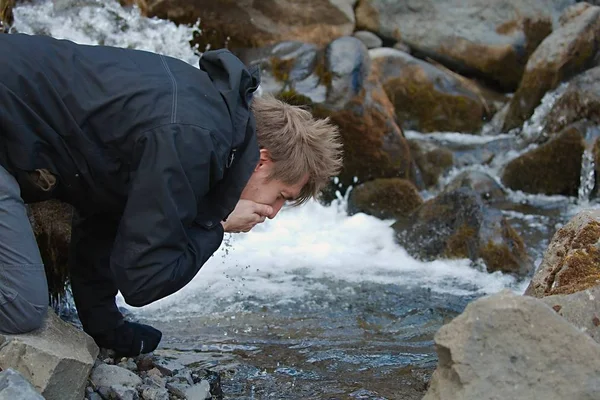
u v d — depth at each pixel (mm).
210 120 2781
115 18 8109
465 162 8898
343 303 5164
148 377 3469
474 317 2570
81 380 3000
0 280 2941
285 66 8367
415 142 9070
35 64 2830
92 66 2855
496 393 2496
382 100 8250
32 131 2830
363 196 7621
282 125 2990
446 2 10438
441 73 9852
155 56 2980
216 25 8727
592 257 3564
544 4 10445
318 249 6418
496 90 10484
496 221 6141
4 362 2871
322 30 9141
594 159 8195
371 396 3627
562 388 2496
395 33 10352
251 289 5379
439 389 2578
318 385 3738
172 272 2836
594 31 9477
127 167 2838
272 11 8898
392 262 6188
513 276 5855
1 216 2914
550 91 9422
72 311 4473
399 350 4273
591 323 2949
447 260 6156
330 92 8086
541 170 8492
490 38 10320
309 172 3072
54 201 4086
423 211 6594
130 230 2771
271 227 6922
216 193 2955
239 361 4008
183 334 4410
